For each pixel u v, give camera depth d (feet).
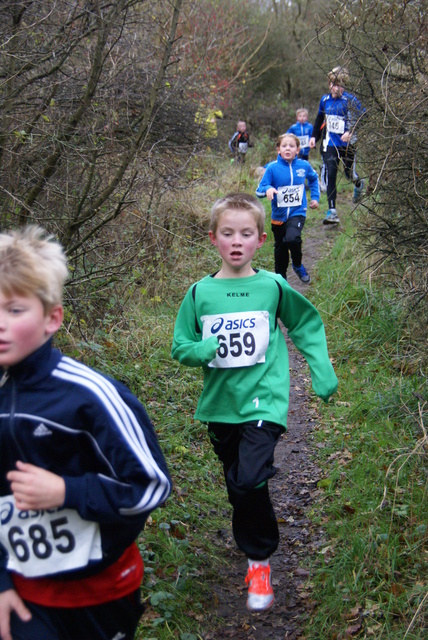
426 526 11.23
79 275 16.31
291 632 10.13
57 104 16.28
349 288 22.44
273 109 67.77
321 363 10.71
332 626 9.95
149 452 6.52
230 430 10.64
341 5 16.06
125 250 16.71
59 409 6.21
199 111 31.12
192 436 15.88
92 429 6.27
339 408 16.60
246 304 10.64
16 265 6.03
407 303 16.17
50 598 6.35
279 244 25.27
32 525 6.35
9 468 6.46
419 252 14.78
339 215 36.91
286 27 71.41
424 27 15.28
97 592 6.42
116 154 16.14
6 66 15.55
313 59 17.93
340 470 13.96
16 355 6.12
